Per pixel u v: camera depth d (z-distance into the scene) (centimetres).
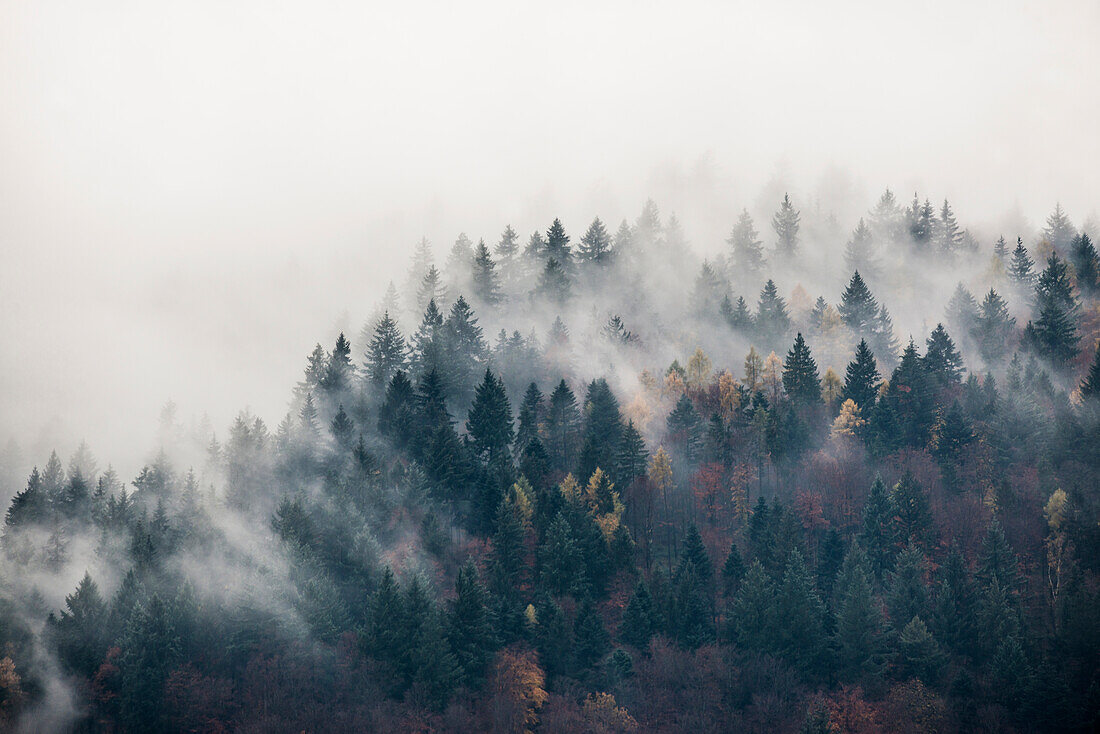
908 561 16888
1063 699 14250
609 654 16150
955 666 15438
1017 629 15512
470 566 16500
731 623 16688
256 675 15312
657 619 16650
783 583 16825
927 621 16300
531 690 15188
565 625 16250
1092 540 16900
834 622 16525
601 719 14762
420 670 15225
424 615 15862
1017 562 17125
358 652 15512
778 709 14950
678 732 14625
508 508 18038
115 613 16200
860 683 15500
